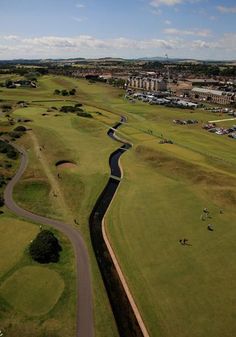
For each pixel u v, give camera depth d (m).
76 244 84.50
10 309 63.28
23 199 106.12
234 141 176.00
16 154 144.88
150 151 153.75
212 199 110.25
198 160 143.50
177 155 149.00
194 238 88.69
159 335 60.75
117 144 170.12
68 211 100.44
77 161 142.12
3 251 79.44
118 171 135.50
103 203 109.44
